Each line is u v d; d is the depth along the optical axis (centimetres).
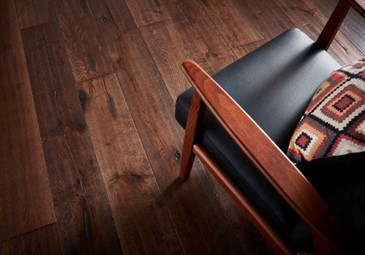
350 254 51
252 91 85
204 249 100
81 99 131
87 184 111
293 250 73
